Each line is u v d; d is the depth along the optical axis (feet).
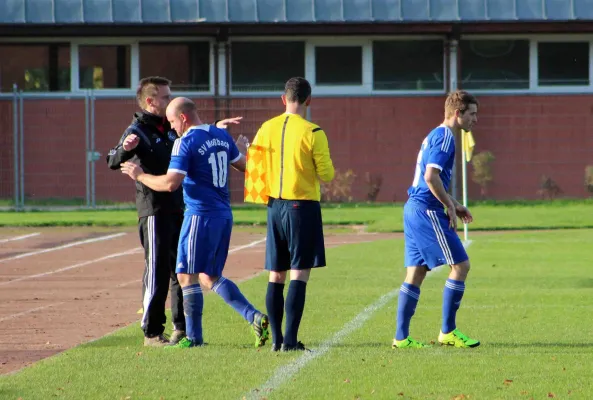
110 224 301.02
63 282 169.17
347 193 376.07
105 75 388.37
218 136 103.24
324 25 381.40
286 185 98.12
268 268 100.37
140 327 116.78
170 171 100.63
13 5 378.32
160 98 107.34
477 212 326.85
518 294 141.69
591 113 375.04
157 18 379.96
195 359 94.38
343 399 76.95
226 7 380.37
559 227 280.31
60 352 102.99
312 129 97.96
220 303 133.80
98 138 370.73
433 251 100.73
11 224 299.99
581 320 117.70
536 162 374.22
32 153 369.71
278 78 391.04
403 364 90.79
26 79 386.52
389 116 381.60
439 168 98.99
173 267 107.14
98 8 380.17
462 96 100.48
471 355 95.45
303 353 96.99
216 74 385.50
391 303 132.77
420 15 381.40
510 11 382.01
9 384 83.92
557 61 391.45
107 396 79.00
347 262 188.65
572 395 77.61
